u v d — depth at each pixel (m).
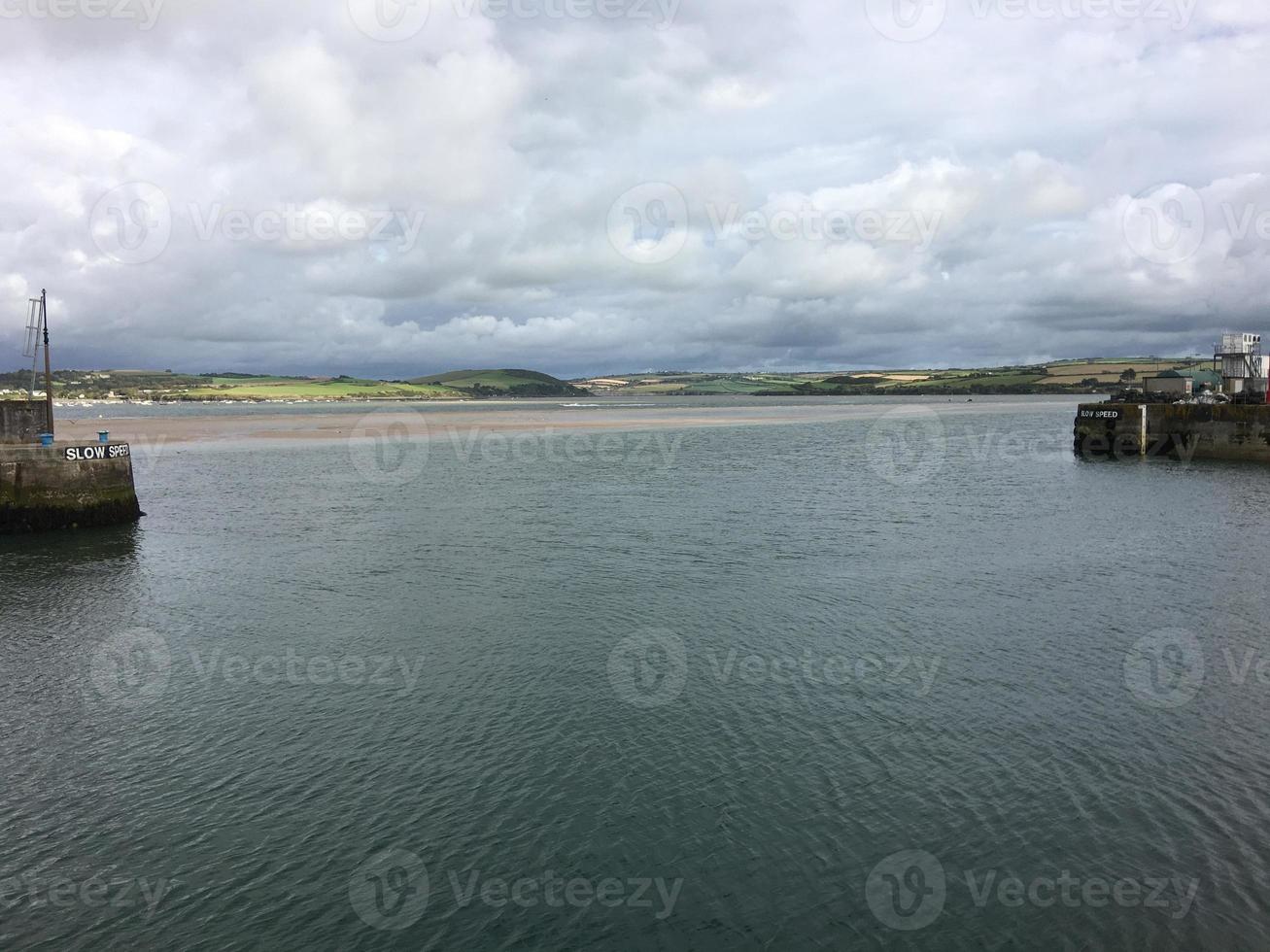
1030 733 17.25
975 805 14.70
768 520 40.16
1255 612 25.02
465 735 17.34
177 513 43.12
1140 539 35.44
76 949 11.53
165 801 14.99
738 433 104.69
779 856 13.39
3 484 37.50
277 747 16.94
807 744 16.86
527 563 31.20
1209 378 100.94
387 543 35.06
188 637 23.33
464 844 13.76
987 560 31.72
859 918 12.03
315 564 31.42
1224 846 13.48
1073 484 53.56
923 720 17.88
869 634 23.09
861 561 31.56
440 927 11.97
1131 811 14.48
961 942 11.56
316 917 12.16
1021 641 22.53
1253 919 11.89
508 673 20.50
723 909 12.26
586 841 13.79
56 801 15.01
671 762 16.23
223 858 13.46
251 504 45.72
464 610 25.44
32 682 20.23
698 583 28.36
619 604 25.92
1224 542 34.88
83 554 34.03
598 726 17.70
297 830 14.18
